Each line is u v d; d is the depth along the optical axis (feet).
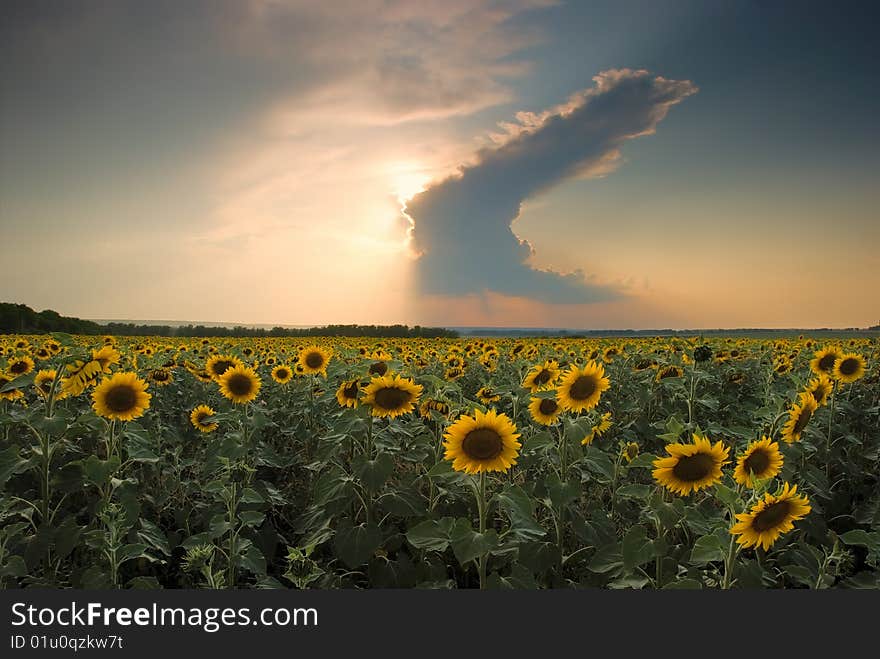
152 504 23.03
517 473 22.49
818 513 21.26
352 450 25.77
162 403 36.24
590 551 20.15
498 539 14.69
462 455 15.84
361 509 20.80
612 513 21.07
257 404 33.91
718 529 15.03
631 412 34.27
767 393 27.96
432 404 25.05
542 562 17.56
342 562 20.63
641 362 44.86
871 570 20.13
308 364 32.65
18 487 23.65
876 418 34.06
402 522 22.09
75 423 21.31
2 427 27.30
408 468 25.08
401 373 24.49
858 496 25.94
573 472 21.45
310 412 30.73
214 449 24.16
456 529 14.99
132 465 25.76
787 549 18.40
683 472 16.08
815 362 27.48
